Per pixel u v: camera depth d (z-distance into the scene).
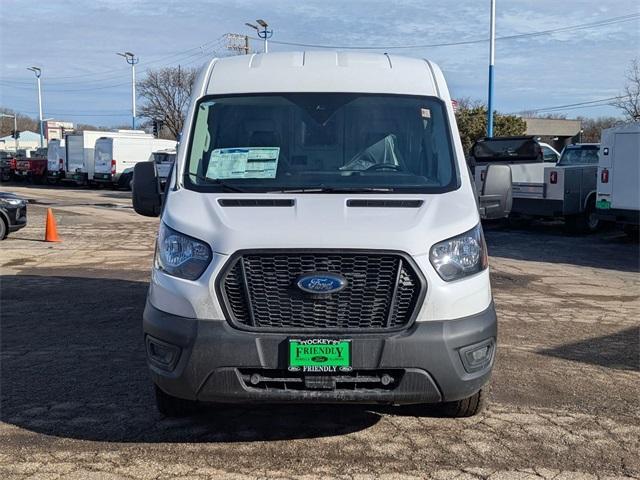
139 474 4.31
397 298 4.22
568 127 62.19
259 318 4.23
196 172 5.09
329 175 5.05
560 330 7.90
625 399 5.66
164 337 4.31
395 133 5.27
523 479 4.26
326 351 4.14
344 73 5.61
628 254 14.18
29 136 98.75
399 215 4.48
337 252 4.19
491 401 5.58
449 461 4.50
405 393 4.23
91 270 11.80
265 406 5.44
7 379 6.09
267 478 4.26
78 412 5.33
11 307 8.88
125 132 40.19
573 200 17.22
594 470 4.39
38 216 21.91
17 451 4.64
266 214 4.47
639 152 14.62
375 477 4.28
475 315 4.37
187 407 5.11
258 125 5.31
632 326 8.12
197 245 4.34
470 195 4.89
